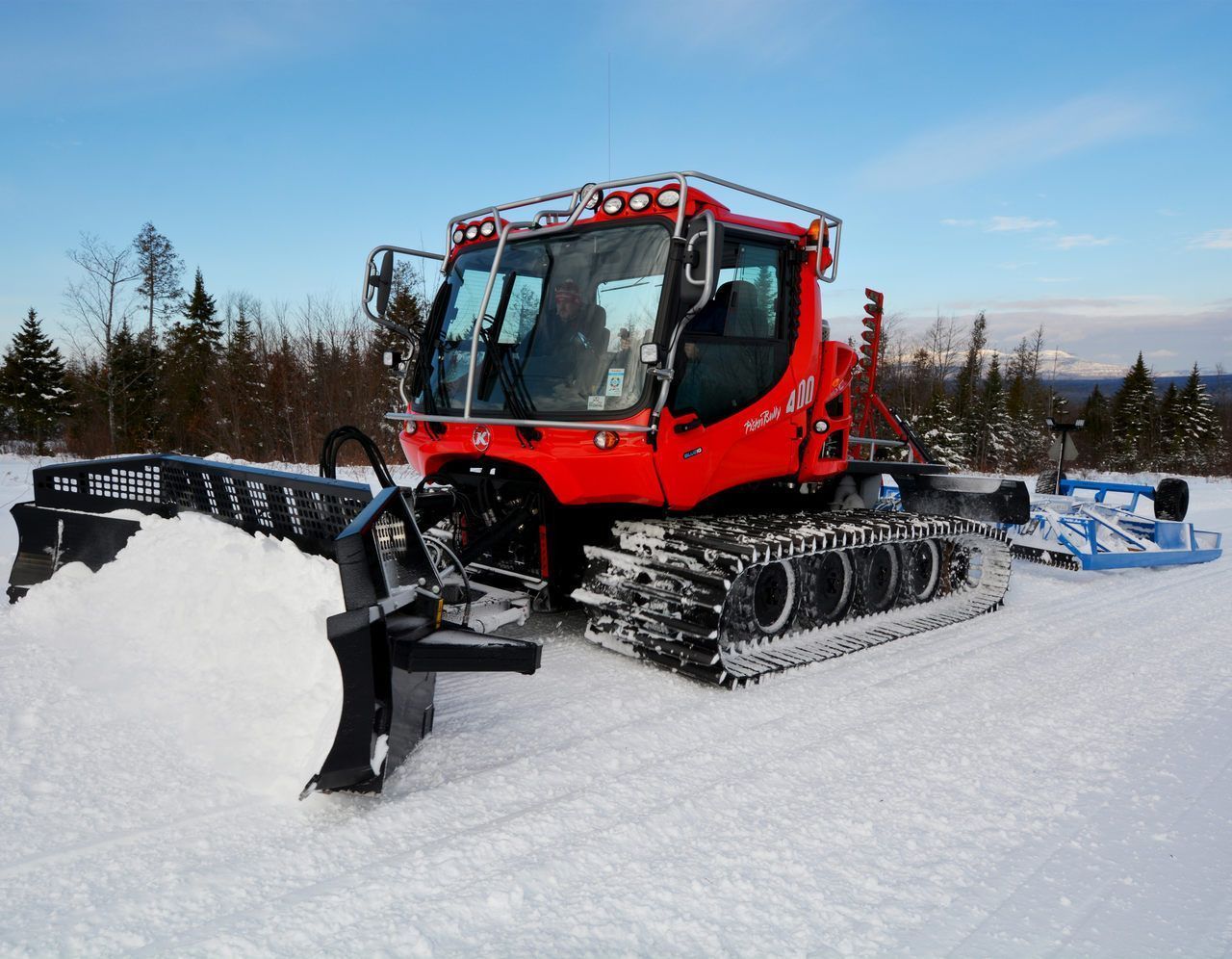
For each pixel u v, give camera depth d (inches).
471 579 199.2
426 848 101.5
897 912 93.6
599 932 87.4
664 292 160.4
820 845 107.3
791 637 187.5
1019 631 222.5
